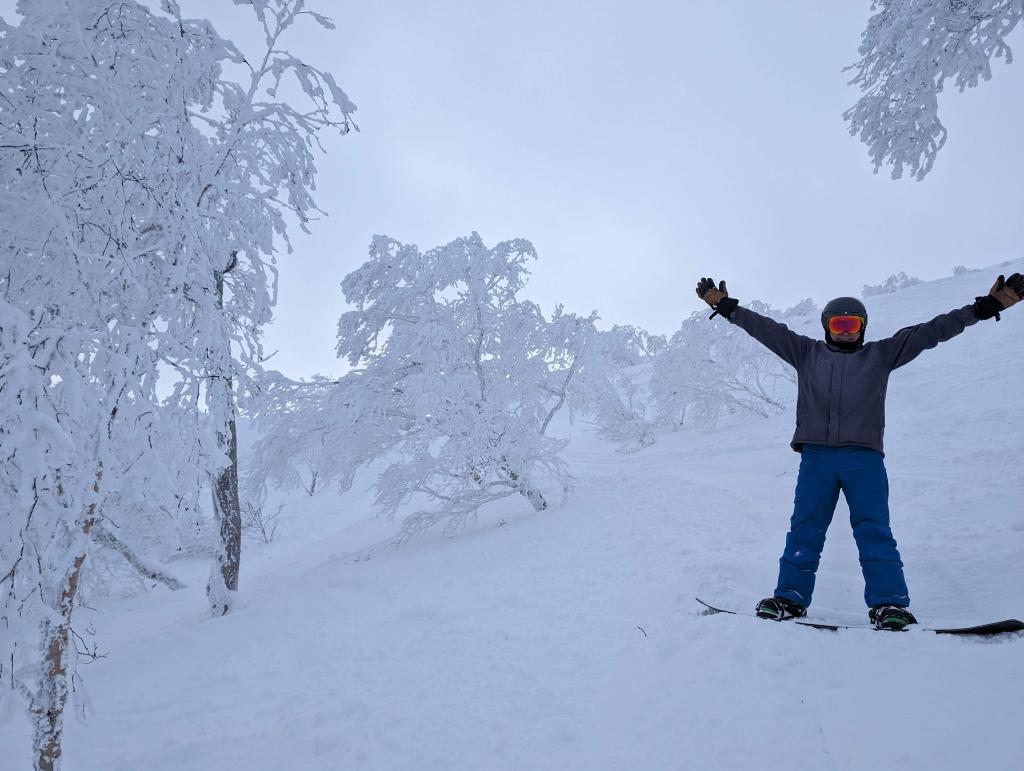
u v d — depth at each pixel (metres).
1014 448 8.09
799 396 2.95
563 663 3.35
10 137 2.76
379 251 11.02
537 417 11.41
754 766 1.71
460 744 2.55
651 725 2.19
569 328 11.52
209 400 3.11
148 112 3.31
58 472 2.39
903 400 13.98
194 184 3.67
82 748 3.56
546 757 2.26
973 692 1.69
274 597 7.76
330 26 5.09
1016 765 1.34
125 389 2.64
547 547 7.54
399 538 10.56
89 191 2.91
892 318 24.58
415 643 4.48
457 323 11.02
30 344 2.32
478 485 11.55
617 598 4.67
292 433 11.15
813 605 3.41
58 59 2.93
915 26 5.71
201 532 3.16
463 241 10.91
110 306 2.98
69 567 2.47
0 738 3.69
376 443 11.25
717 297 3.15
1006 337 17.16
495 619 4.77
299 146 4.89
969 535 4.58
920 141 6.55
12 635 2.26
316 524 22.95
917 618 2.84
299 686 4.04
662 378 22.55
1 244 2.79
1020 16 5.21
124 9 3.35
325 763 2.64
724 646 2.49
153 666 5.13
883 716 1.71
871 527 2.63
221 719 3.66
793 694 2.02
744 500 8.05
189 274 3.10
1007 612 2.93
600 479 12.78
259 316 4.65
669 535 6.77
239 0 4.91
